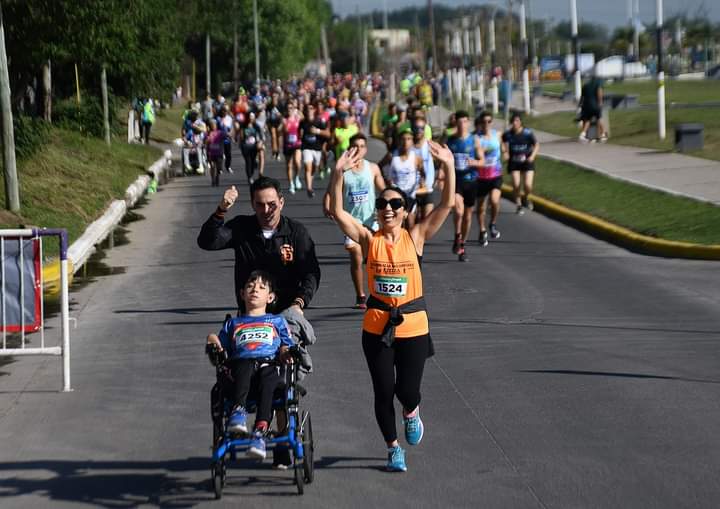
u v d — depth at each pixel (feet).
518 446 33.71
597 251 77.77
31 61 105.70
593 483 30.14
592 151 142.51
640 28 452.76
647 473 30.81
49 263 70.69
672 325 51.49
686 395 38.99
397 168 66.39
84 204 102.12
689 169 113.09
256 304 30.58
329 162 163.84
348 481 30.91
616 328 51.11
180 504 29.37
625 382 40.98
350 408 38.55
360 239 31.60
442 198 31.63
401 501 29.17
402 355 31.42
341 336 50.72
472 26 367.04
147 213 110.52
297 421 30.04
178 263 76.28
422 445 34.12
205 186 140.05
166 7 169.07
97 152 140.56
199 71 431.84
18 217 86.74
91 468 32.78
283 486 30.63
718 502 28.37
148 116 202.90
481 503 28.84
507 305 57.57
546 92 327.67
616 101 208.85
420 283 31.55
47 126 135.85
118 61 136.87
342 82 469.98
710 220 81.20
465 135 73.46
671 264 70.74
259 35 435.12
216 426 29.94
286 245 31.76
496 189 81.76
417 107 94.63
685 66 396.98
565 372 42.75
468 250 79.10
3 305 42.96
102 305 60.95
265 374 29.50
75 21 98.53
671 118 170.30
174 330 53.52
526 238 85.46
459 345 48.19
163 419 37.88
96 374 44.80
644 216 87.25
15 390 42.50
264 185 31.45
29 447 35.04
